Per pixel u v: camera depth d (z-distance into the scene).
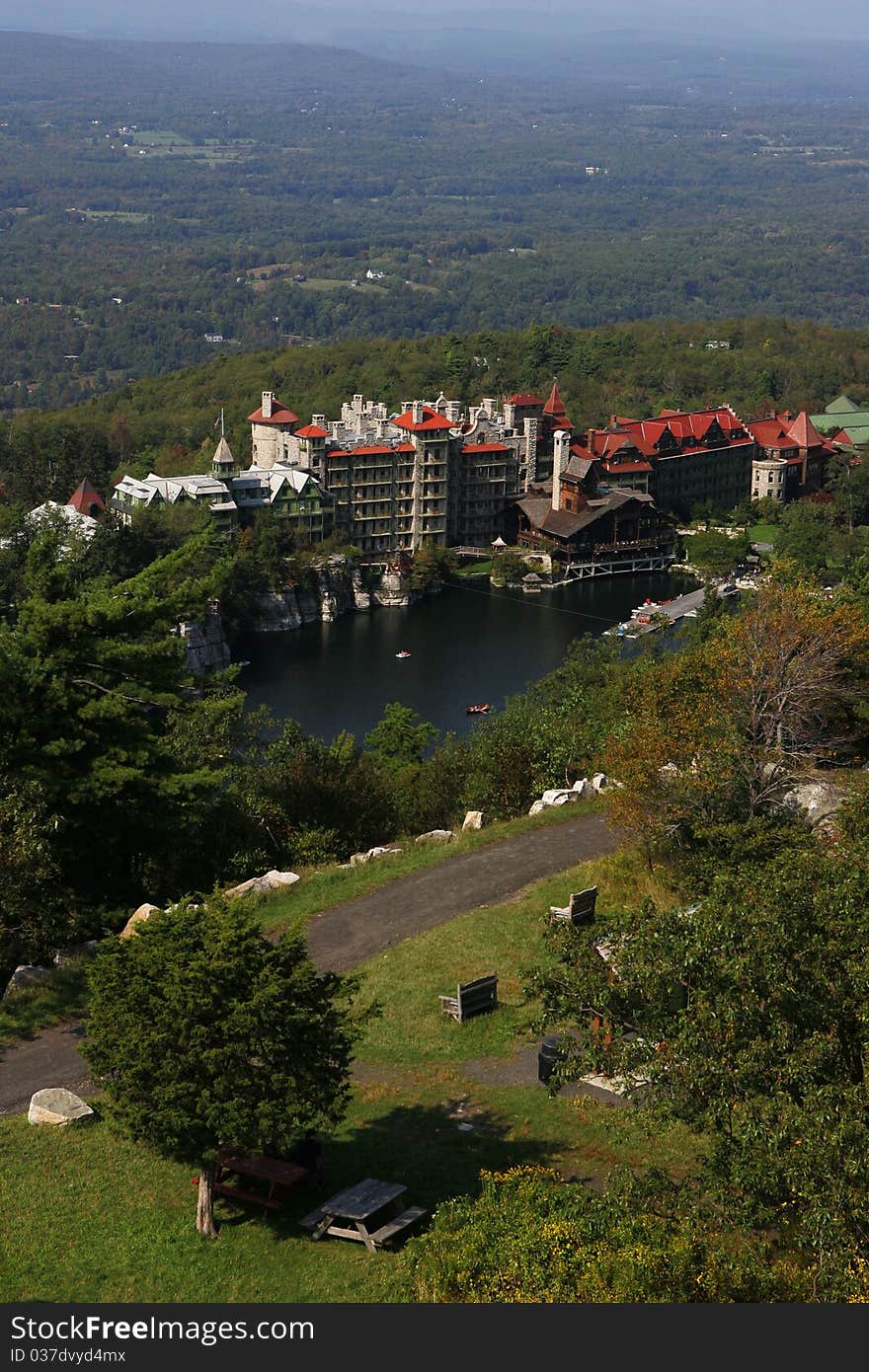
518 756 89.69
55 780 68.00
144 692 72.75
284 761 89.19
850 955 41.69
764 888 43.25
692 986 42.41
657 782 68.12
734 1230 40.50
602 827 77.44
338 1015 43.53
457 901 68.38
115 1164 46.22
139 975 41.97
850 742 81.31
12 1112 49.81
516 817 83.50
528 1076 53.16
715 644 80.69
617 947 44.94
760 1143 37.66
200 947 42.78
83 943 65.75
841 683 78.81
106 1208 43.97
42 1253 41.84
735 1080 39.62
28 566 76.44
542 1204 40.19
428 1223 43.31
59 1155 46.72
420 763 111.81
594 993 44.00
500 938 63.78
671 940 42.88
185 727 86.19
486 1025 56.88
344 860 81.12
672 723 73.50
